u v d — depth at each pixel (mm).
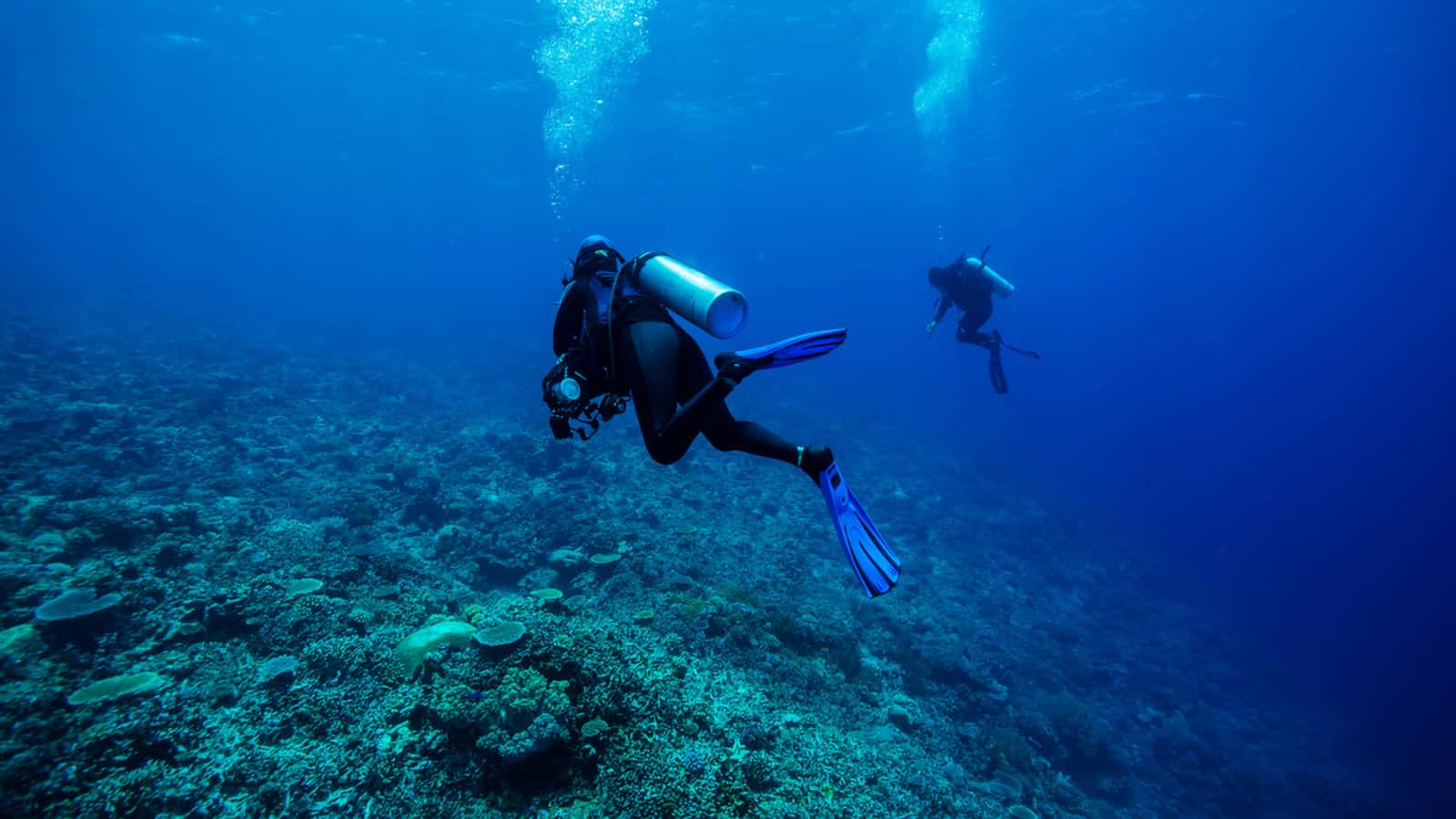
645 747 4777
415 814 4094
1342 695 19703
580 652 5281
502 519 11539
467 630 6023
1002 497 24703
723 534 13469
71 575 6312
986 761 8516
